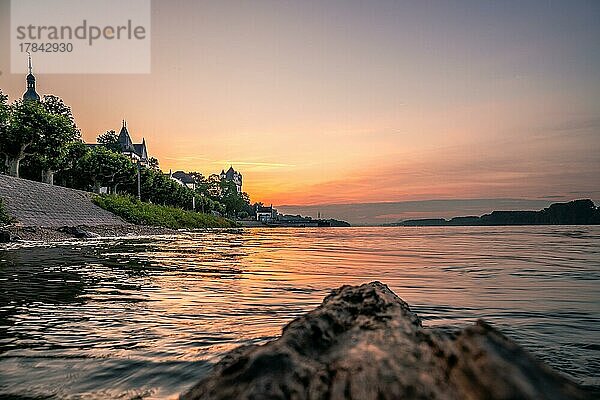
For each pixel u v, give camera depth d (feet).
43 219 112.27
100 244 77.30
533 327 18.57
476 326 7.90
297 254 64.18
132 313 20.65
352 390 7.33
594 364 13.23
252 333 17.03
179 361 13.35
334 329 10.39
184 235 152.15
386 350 8.60
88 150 224.94
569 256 59.88
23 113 153.38
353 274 37.81
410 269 42.57
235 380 8.34
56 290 26.96
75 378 11.91
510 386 6.09
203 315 20.40
